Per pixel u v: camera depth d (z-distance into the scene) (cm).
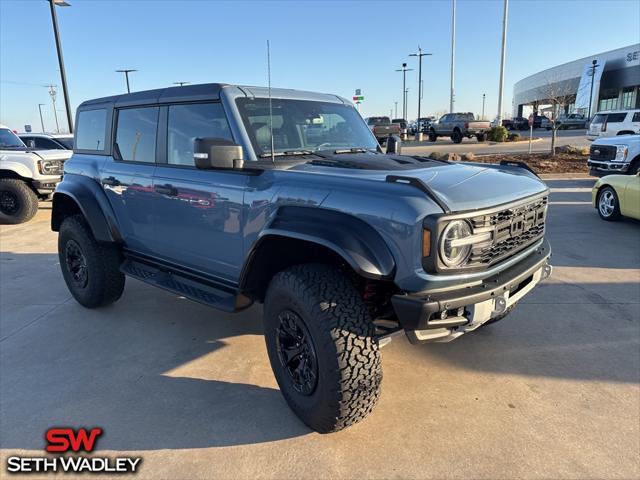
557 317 455
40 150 1121
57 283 598
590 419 304
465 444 283
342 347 262
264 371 371
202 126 365
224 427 303
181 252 395
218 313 488
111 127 459
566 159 1756
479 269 271
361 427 301
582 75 5503
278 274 294
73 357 398
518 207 294
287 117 374
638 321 444
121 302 522
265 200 312
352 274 297
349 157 355
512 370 365
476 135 2973
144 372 371
